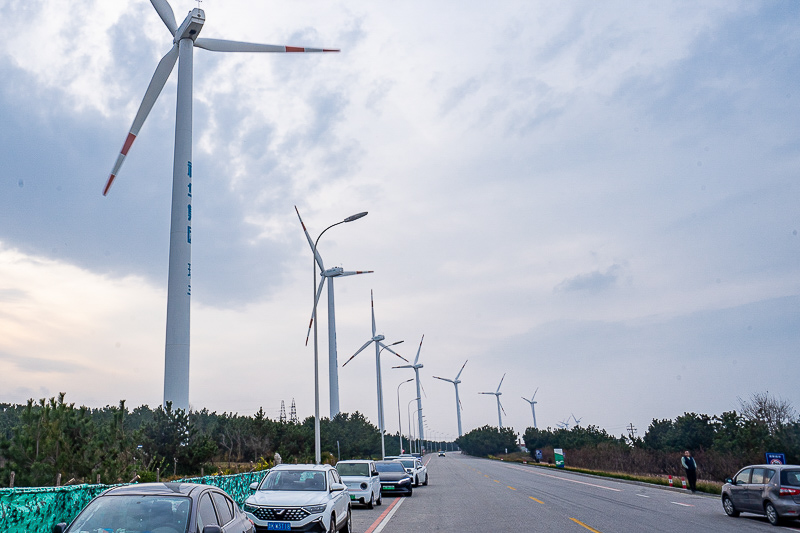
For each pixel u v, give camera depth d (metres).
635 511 19.06
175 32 41.91
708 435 43.75
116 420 23.41
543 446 103.50
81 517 6.64
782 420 38.00
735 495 17.33
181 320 36.88
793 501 14.99
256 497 12.53
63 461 19.33
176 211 38.25
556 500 23.31
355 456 65.38
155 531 6.43
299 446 48.75
